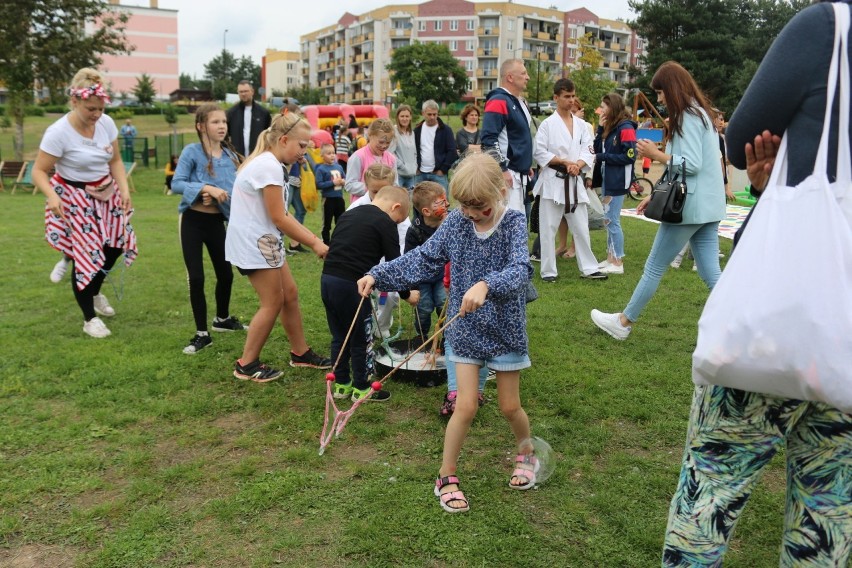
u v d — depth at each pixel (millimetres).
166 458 3371
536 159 6965
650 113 7137
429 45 65688
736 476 1849
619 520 2807
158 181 21031
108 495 3035
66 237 5109
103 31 24344
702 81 36438
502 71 6344
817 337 1562
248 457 3369
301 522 2824
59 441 3527
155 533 2742
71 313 5957
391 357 4414
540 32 84188
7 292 6684
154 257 8625
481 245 2898
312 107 26062
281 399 4078
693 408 1954
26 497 2988
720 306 1706
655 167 23109
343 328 4055
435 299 4637
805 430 1765
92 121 5020
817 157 1642
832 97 1632
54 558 2596
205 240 5012
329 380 3311
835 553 1762
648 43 40906
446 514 2877
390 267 3031
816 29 1669
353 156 6918
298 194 8859
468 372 2910
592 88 32062
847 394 1544
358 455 3410
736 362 1649
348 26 94500
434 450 3451
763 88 1739
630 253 8781
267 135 4230
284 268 4457
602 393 4129
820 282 1574
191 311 6078
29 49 22469
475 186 2723
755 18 39062
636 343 5105
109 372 4438
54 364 4578
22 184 19484
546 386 4227
